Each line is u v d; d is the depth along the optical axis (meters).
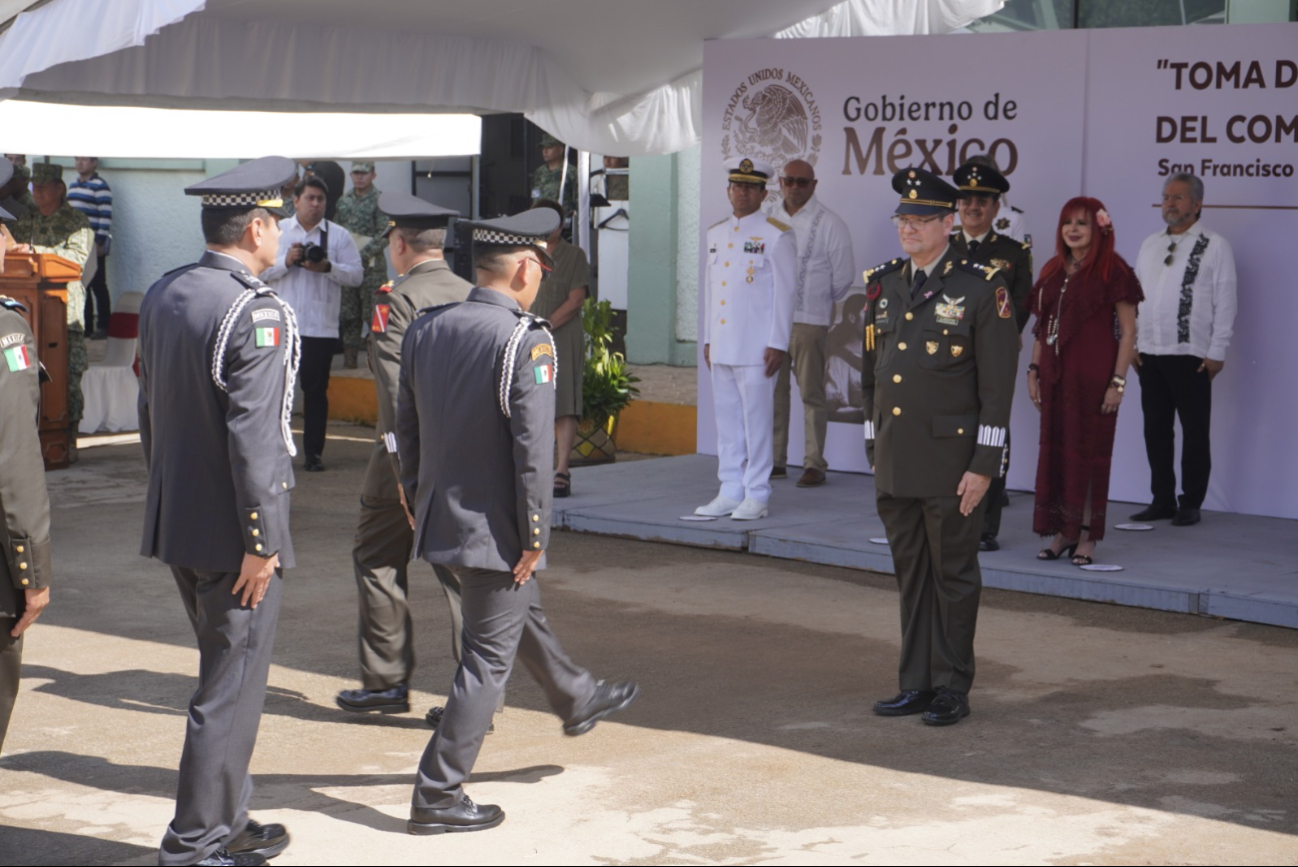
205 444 4.07
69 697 5.80
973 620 5.48
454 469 4.42
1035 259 9.18
